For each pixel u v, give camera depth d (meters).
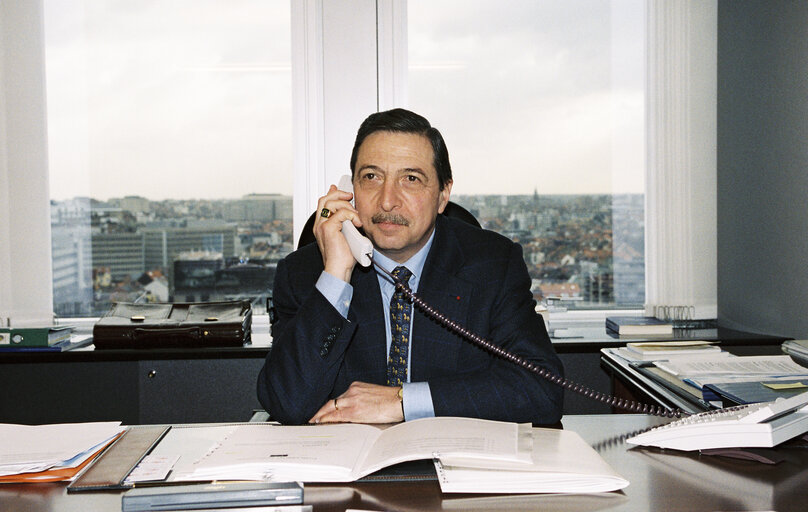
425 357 1.62
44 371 2.78
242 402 2.82
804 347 1.83
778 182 2.51
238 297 3.13
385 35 2.98
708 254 3.01
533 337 1.58
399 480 1.05
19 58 2.89
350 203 1.65
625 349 2.08
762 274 2.64
